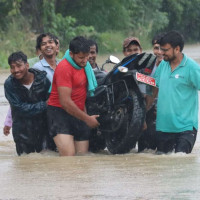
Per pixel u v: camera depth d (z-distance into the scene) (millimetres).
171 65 17453
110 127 18328
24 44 66812
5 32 68688
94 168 14336
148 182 12531
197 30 126562
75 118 18031
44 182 12742
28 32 70125
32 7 73750
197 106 17609
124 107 18031
